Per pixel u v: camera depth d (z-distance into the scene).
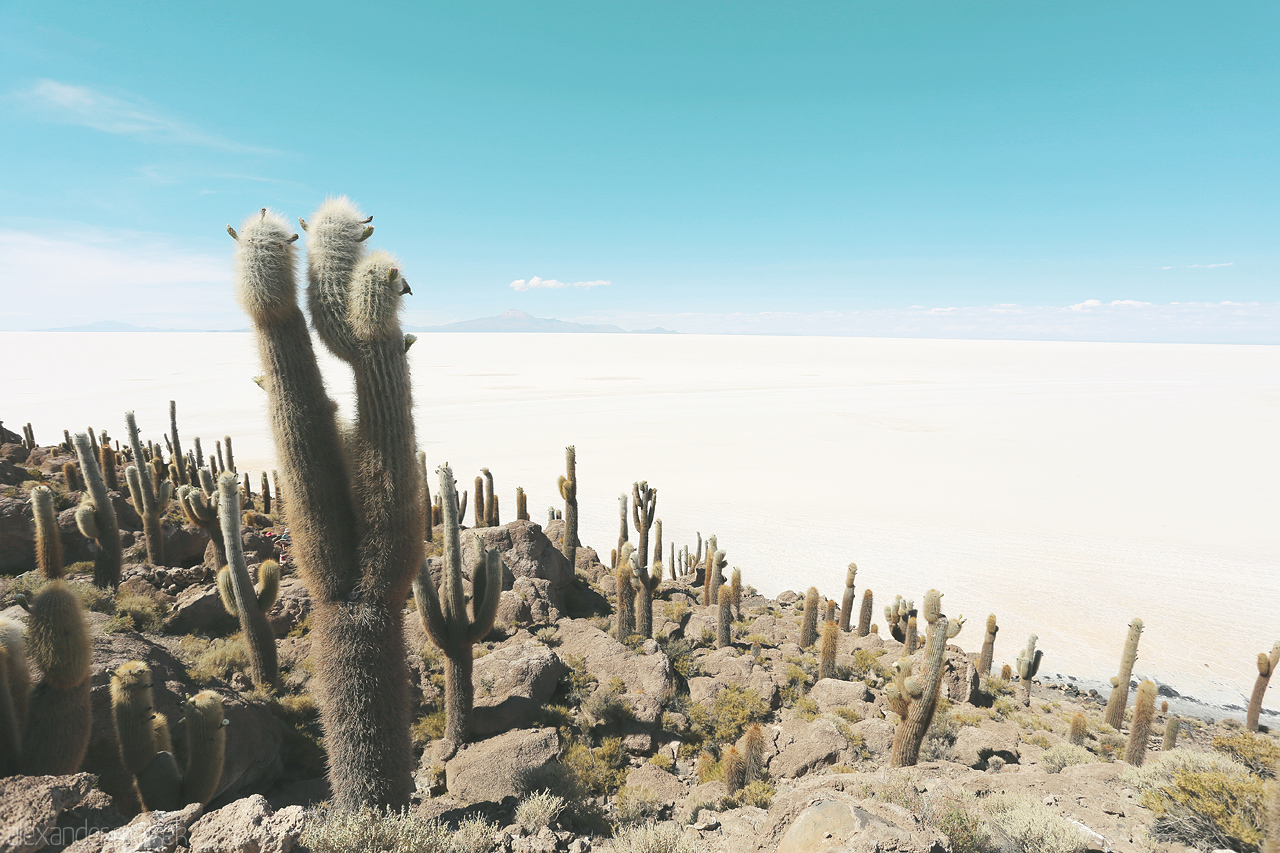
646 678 12.87
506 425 84.81
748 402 110.56
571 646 13.90
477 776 9.07
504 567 16.14
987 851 6.46
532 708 11.16
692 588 25.16
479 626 10.02
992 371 191.38
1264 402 112.06
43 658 4.91
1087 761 12.46
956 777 10.00
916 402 110.69
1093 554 38.88
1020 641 28.41
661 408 102.38
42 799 4.02
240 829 4.31
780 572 35.72
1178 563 37.59
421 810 8.16
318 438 6.62
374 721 6.67
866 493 52.56
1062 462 64.69
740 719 12.56
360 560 6.70
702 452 67.94
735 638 17.67
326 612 6.73
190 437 66.88
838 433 79.81
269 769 8.89
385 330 6.34
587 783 9.92
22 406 93.06
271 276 6.15
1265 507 50.06
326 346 6.49
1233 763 10.13
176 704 8.41
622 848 6.99
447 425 84.81
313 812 6.87
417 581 9.87
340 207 6.68
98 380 132.88
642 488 22.28
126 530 16.64
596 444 71.56
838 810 5.12
